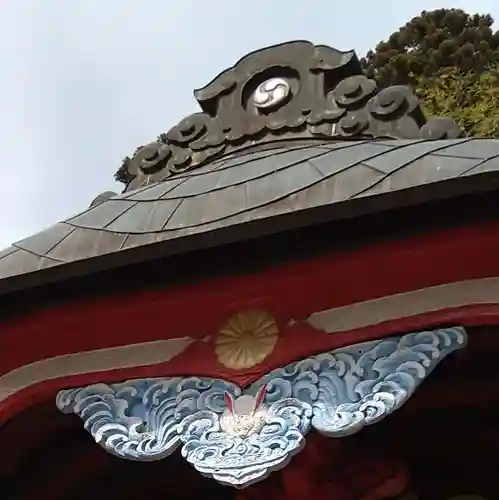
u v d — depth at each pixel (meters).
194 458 6.15
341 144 7.77
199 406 6.50
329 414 6.10
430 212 6.05
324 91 8.96
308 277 6.59
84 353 7.11
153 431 6.52
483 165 5.95
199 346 6.84
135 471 8.88
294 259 6.52
